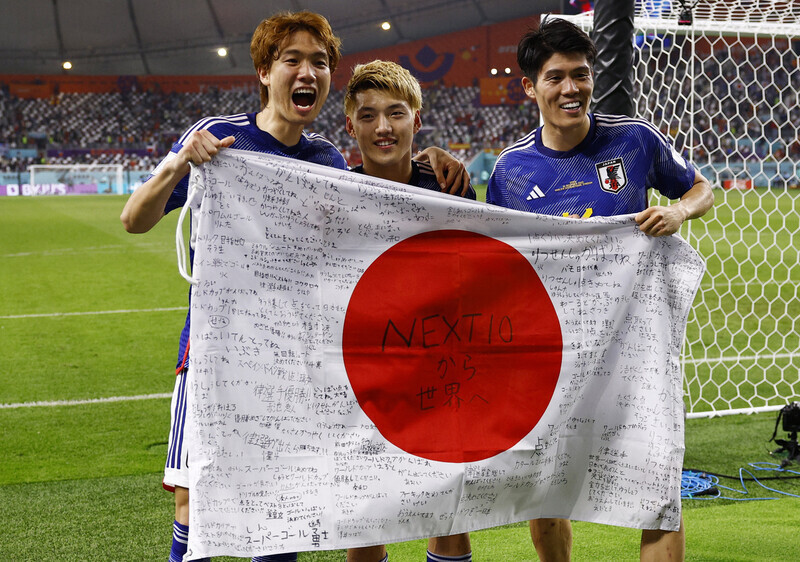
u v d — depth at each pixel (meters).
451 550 2.38
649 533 2.39
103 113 40.91
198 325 2.06
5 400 5.38
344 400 2.17
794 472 3.98
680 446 2.34
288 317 2.14
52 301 9.30
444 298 2.25
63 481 3.86
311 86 2.30
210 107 42.19
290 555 2.38
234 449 2.08
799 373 6.08
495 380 2.29
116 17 37.34
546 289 2.32
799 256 10.88
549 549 2.62
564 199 2.50
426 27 38.28
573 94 2.34
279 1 36.56
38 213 22.34
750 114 27.81
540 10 35.97
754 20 5.83
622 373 2.36
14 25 36.50
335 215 2.18
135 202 2.09
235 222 2.10
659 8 4.98
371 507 2.16
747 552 2.98
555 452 2.34
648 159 2.50
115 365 6.37
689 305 2.38
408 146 2.34
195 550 2.03
